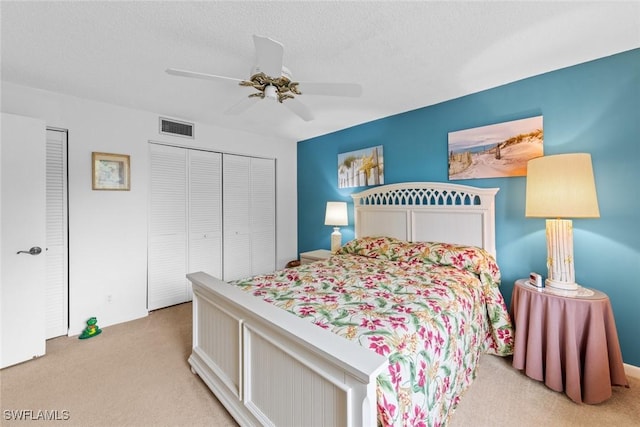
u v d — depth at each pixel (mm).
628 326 1881
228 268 3807
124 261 2895
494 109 2426
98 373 1982
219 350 1716
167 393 1774
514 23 1554
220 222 3727
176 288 3338
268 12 1450
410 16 1488
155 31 1615
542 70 2125
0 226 2010
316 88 1692
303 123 3488
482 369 1990
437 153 2799
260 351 1367
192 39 1695
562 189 1736
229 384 1576
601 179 1954
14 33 1632
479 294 2018
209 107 2916
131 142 2934
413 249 2551
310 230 4316
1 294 2014
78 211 2621
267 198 4230
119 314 2859
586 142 2006
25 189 2123
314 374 1087
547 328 1737
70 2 1376
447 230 2660
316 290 1767
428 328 1332
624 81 1867
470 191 2502
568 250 1799
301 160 4445
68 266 2582
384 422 971
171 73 1523
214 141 3576
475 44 1760
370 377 856
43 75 2174
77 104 2605
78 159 2615
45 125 2232
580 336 1645
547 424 1487
